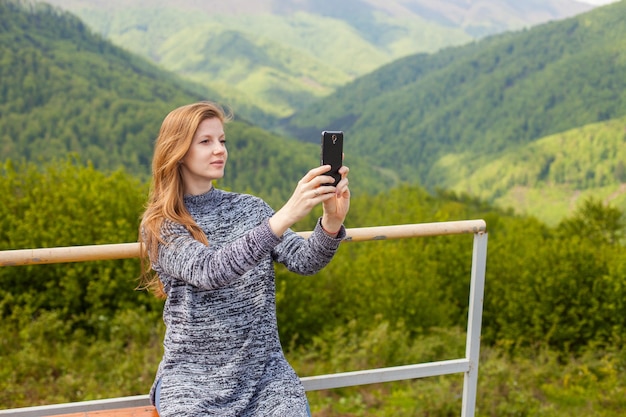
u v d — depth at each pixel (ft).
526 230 63.57
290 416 5.23
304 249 5.63
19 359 20.27
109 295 31.17
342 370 24.08
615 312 47.37
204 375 5.39
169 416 5.14
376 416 19.30
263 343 5.54
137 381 19.27
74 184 37.45
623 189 282.77
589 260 50.42
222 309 5.43
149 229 5.40
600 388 27.43
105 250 5.76
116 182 37.78
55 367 20.84
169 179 5.53
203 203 5.71
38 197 35.65
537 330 47.50
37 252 5.62
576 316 47.50
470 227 6.57
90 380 19.39
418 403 19.66
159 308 29.78
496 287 52.13
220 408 5.25
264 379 5.48
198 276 5.02
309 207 4.89
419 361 25.98
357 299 41.37
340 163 5.16
